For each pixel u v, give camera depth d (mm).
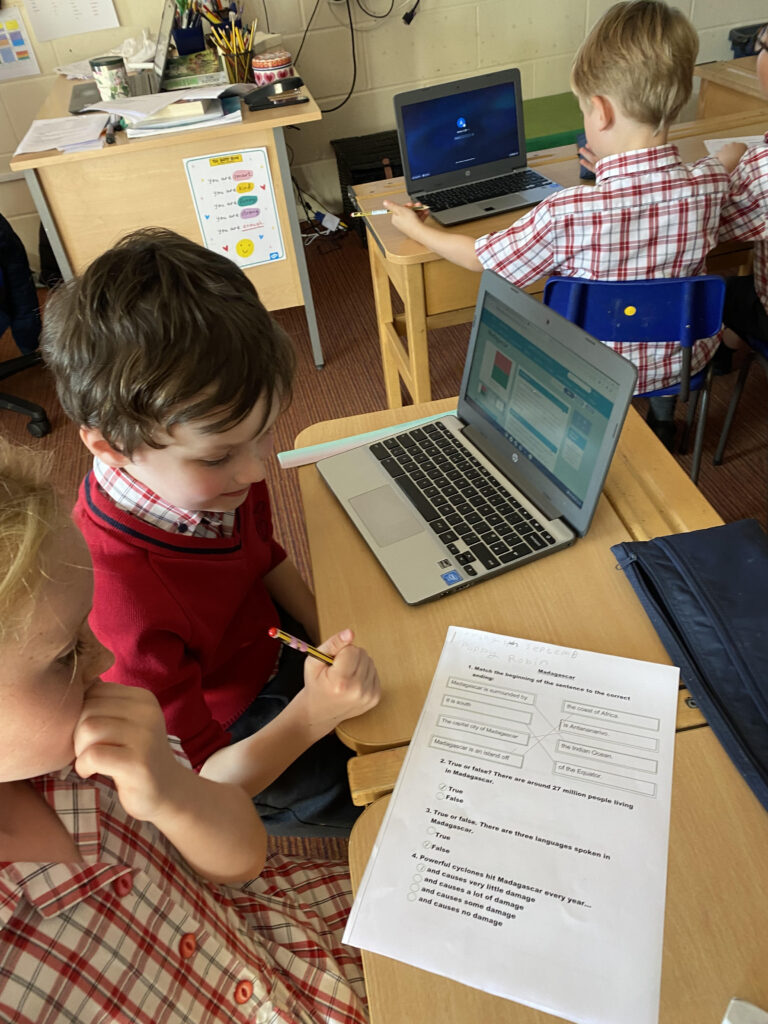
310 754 1094
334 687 811
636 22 1528
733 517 2123
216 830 714
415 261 1935
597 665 830
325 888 924
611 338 1691
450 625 900
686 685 799
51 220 2510
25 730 510
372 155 3625
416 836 697
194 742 919
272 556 1222
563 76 3855
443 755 761
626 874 655
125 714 624
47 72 3344
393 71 3693
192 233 2625
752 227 1797
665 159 1612
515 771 739
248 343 758
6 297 2602
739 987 586
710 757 736
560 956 611
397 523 1030
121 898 617
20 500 466
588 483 944
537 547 969
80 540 522
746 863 657
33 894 553
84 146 2371
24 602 455
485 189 2152
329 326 3250
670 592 868
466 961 615
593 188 1664
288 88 2613
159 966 632
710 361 1876
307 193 3979
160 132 2416
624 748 750
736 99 2656
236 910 790
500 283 1076
